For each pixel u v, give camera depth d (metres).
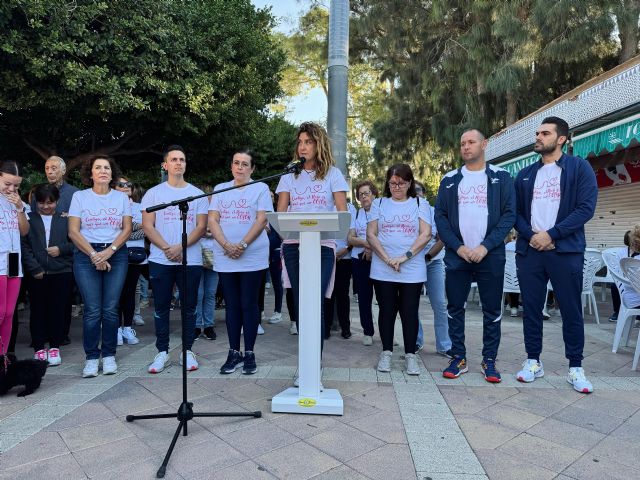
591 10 10.70
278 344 4.67
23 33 5.68
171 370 3.76
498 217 3.46
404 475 2.12
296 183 3.34
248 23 9.56
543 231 3.36
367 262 4.54
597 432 2.57
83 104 6.96
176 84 7.06
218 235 3.49
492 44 13.26
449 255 3.63
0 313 3.39
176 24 7.36
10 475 2.12
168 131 8.20
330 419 2.75
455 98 15.00
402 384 3.38
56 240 4.15
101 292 3.71
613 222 8.80
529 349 3.54
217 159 10.05
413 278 3.60
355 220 4.74
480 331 5.25
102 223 3.65
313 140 3.24
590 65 12.56
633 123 5.54
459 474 2.13
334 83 5.68
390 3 15.47
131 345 4.67
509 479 2.09
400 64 17.02
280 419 2.75
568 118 6.67
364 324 4.62
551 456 2.30
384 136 18.09
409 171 3.78
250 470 2.16
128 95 6.53
